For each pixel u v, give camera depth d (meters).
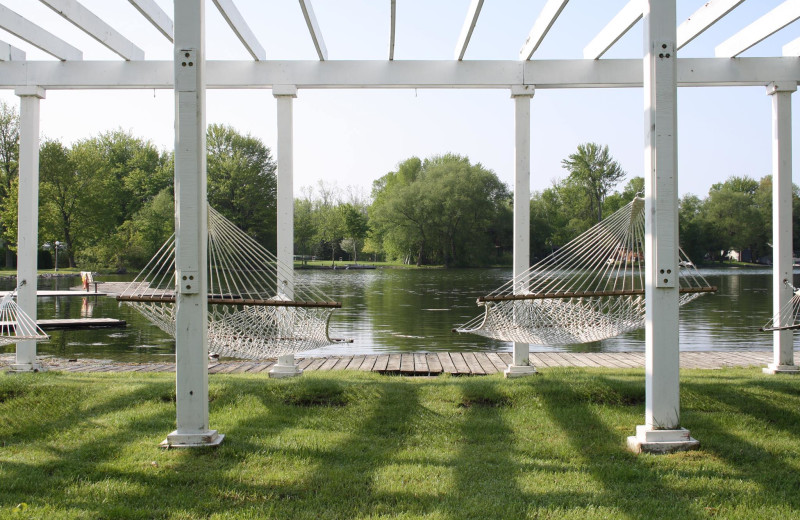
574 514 2.40
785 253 5.38
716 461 3.04
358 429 3.67
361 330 10.11
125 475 2.83
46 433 3.49
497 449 3.28
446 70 5.30
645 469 2.93
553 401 4.15
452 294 18.50
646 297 3.32
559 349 8.26
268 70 5.30
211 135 37.88
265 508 2.46
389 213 37.69
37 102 5.37
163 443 3.24
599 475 2.86
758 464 3.00
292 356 5.24
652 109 3.19
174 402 4.11
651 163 3.21
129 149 43.69
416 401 4.18
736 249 42.25
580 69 5.28
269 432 3.53
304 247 46.91
